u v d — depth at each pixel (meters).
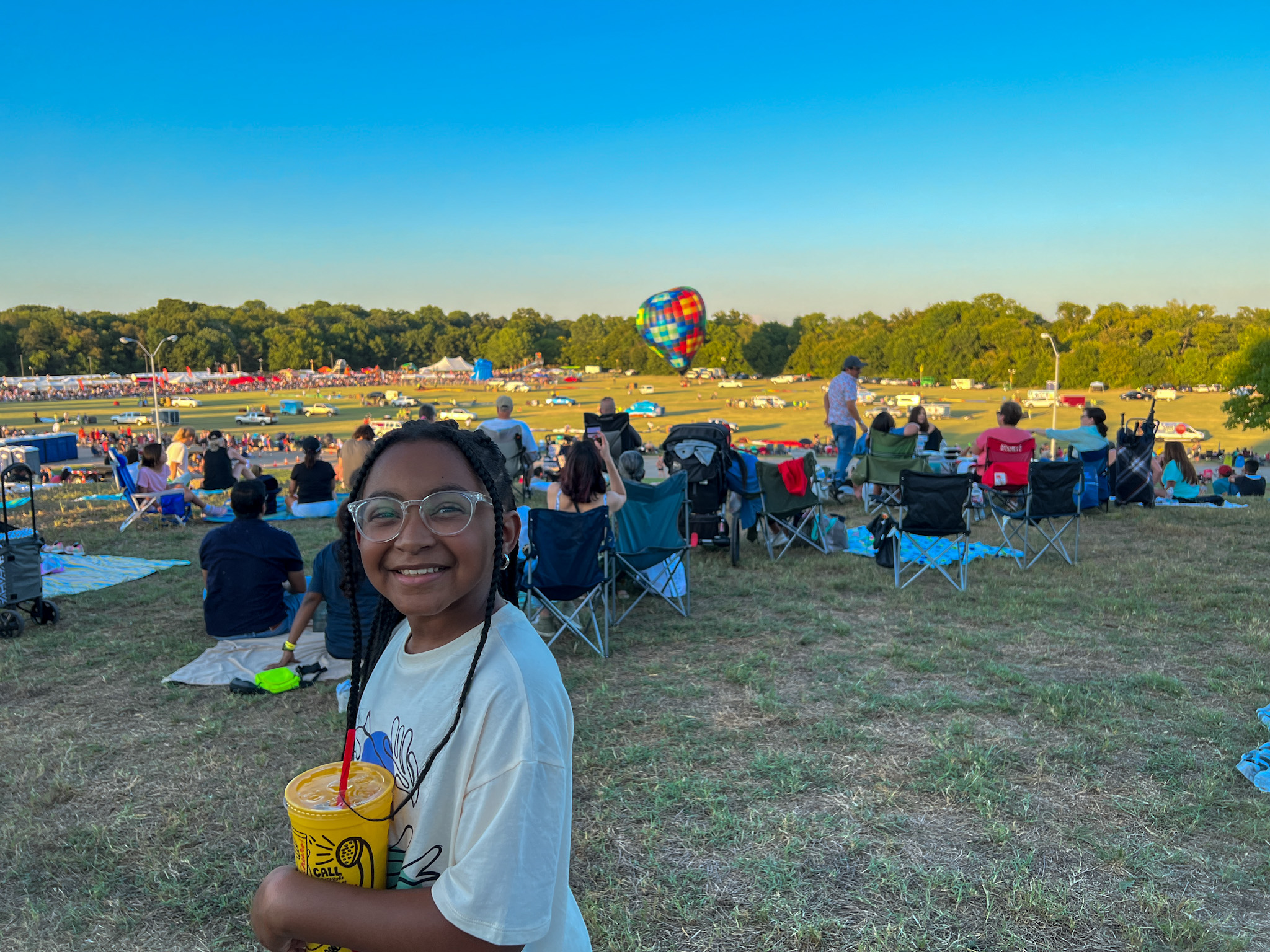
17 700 5.08
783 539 9.24
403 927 0.91
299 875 0.98
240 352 184.88
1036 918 2.86
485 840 0.92
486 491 1.04
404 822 1.04
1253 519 10.49
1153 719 4.54
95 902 3.05
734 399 107.56
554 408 96.06
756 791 3.76
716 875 3.13
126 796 3.86
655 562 6.62
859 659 5.60
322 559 5.38
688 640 6.11
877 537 8.23
